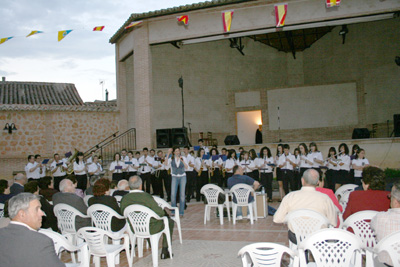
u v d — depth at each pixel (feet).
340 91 63.36
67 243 13.67
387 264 11.07
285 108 65.77
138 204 17.49
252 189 26.09
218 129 66.90
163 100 62.39
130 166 40.70
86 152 52.60
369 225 13.78
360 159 31.48
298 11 44.34
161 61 62.80
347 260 11.55
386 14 43.14
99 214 18.25
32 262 9.33
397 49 57.16
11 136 50.21
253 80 70.23
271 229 24.43
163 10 47.01
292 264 13.46
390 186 25.96
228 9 46.06
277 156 35.60
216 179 40.14
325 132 63.67
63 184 19.45
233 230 24.67
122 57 56.49
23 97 59.52
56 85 66.80
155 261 17.33
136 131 50.14
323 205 14.28
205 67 66.59
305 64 71.61
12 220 10.07
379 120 59.77
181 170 30.96
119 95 57.52
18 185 22.93
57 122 52.80
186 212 33.04
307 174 14.71
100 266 18.60
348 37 63.82
